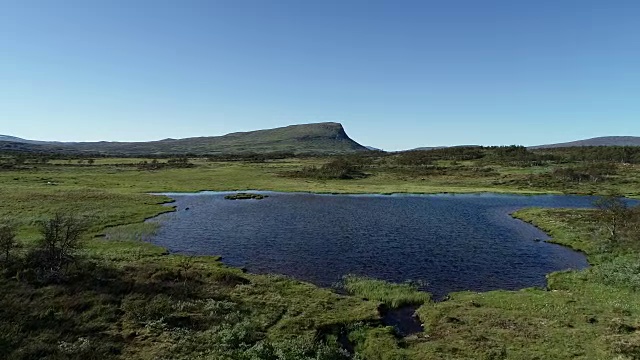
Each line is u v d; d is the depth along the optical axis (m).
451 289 36.19
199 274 35.59
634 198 98.06
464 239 55.22
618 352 22.89
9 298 26.73
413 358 23.16
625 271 37.59
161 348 22.64
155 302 28.25
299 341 24.20
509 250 49.69
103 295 28.70
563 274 39.53
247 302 30.39
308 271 40.56
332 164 161.38
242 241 52.31
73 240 36.72
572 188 118.88
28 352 20.98
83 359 20.98
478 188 120.75
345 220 68.12
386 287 35.56
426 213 76.69
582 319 28.05
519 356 23.03
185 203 84.94
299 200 93.12
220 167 175.38
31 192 79.56
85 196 79.94
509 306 31.05
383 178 144.75
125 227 58.09
